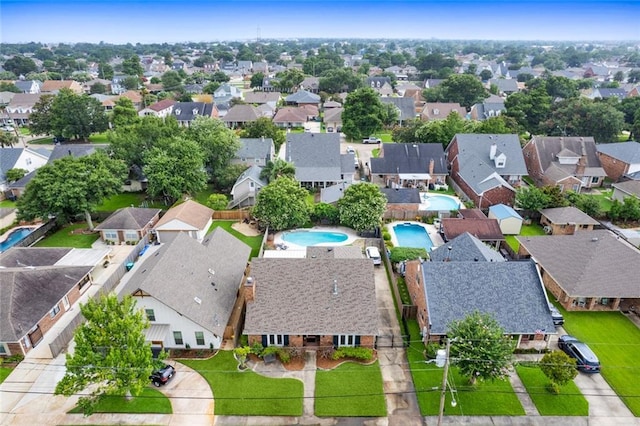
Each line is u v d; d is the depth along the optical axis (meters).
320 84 165.00
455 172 73.50
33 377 31.23
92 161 56.09
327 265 35.56
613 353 33.47
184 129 75.50
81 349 25.38
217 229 44.78
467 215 55.19
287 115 118.31
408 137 91.50
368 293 34.22
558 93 136.12
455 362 28.44
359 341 33.34
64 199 51.50
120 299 33.69
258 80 183.00
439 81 171.12
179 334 32.97
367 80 173.50
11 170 69.38
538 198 57.69
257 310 33.25
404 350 34.00
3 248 52.12
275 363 32.41
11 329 32.47
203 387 30.03
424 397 29.39
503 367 27.94
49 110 101.12
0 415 27.92
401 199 60.97
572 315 38.09
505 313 33.44
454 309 33.56
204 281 36.00
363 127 100.94
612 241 41.47
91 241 53.09
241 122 116.62
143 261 41.03
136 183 69.31
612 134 89.75
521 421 27.62
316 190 70.44
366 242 51.44
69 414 28.03
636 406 28.72
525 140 95.06
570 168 71.50
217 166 70.31
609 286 37.75
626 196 63.25
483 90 140.62
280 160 69.25
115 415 27.88
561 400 29.14
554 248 43.72
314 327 32.56
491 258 39.94
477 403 28.86
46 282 37.59
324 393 29.59
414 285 38.69
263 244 49.22
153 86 178.62
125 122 98.69
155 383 30.12
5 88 154.25
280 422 27.47
